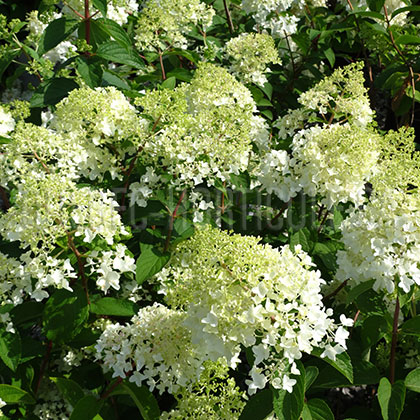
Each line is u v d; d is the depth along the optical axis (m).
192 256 0.77
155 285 0.93
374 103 1.51
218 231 0.71
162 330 0.75
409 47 1.36
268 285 0.67
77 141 0.85
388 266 0.77
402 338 0.92
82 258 0.83
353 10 1.34
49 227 0.73
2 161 0.81
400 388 0.81
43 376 0.88
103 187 0.89
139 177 0.94
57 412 0.89
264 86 1.20
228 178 0.88
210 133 0.87
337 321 0.94
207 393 0.78
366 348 0.84
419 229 0.76
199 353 0.74
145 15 1.13
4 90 1.54
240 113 0.89
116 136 0.87
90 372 0.90
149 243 0.89
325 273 1.00
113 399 0.90
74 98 0.84
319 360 0.87
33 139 0.79
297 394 0.71
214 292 0.67
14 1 1.60
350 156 0.84
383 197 0.78
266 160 0.88
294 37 1.31
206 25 1.20
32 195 0.72
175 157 0.84
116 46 1.03
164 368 0.75
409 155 0.85
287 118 1.03
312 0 1.43
